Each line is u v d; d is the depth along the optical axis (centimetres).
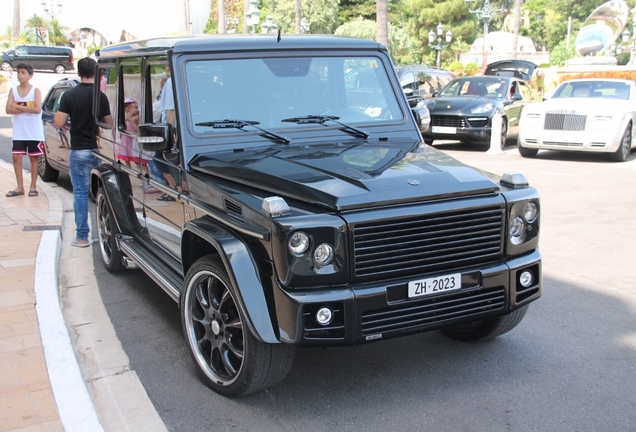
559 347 477
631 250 721
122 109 577
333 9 5212
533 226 412
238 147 449
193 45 457
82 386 404
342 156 425
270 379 380
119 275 651
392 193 366
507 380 425
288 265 343
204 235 384
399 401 399
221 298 403
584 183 1123
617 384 420
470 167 429
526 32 8175
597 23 3522
